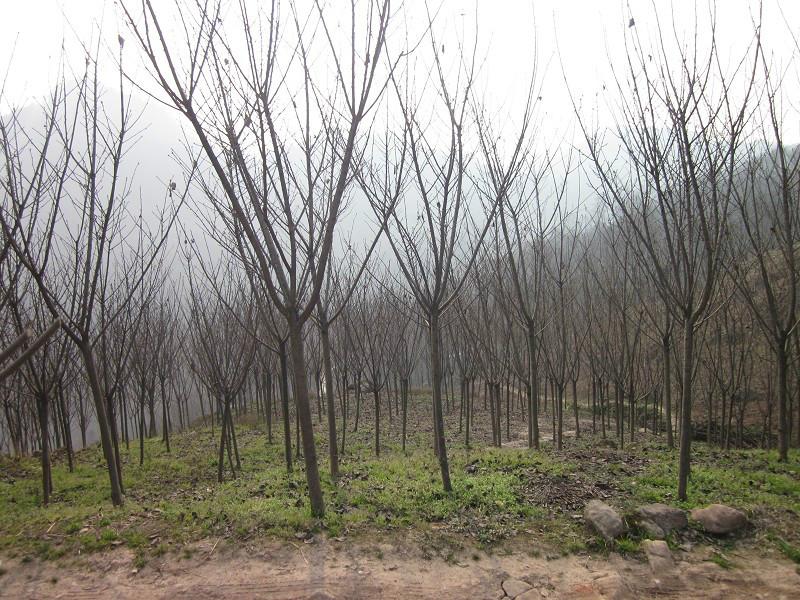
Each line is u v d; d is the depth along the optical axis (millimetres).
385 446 11016
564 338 8906
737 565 4387
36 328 6840
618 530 4742
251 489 6770
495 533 4875
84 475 9602
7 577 4332
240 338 9492
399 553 4555
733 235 8602
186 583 4203
